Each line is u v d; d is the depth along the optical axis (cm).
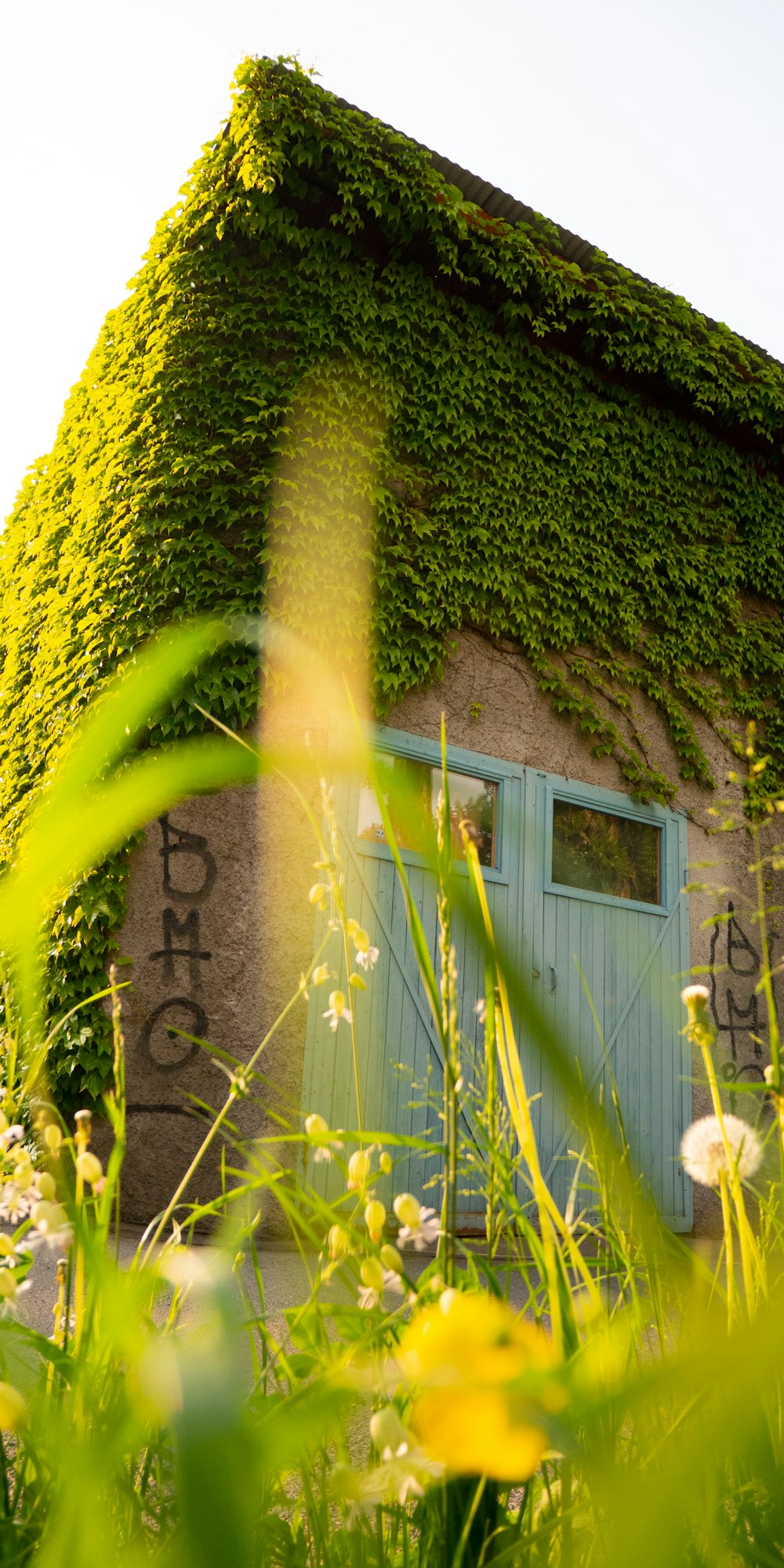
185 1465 23
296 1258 354
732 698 759
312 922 525
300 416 602
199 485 578
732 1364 23
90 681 549
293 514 571
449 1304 42
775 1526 49
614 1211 66
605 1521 46
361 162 639
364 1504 52
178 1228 70
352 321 634
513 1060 65
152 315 620
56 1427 50
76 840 23
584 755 676
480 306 711
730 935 695
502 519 668
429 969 62
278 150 604
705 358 793
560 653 685
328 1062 509
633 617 719
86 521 606
